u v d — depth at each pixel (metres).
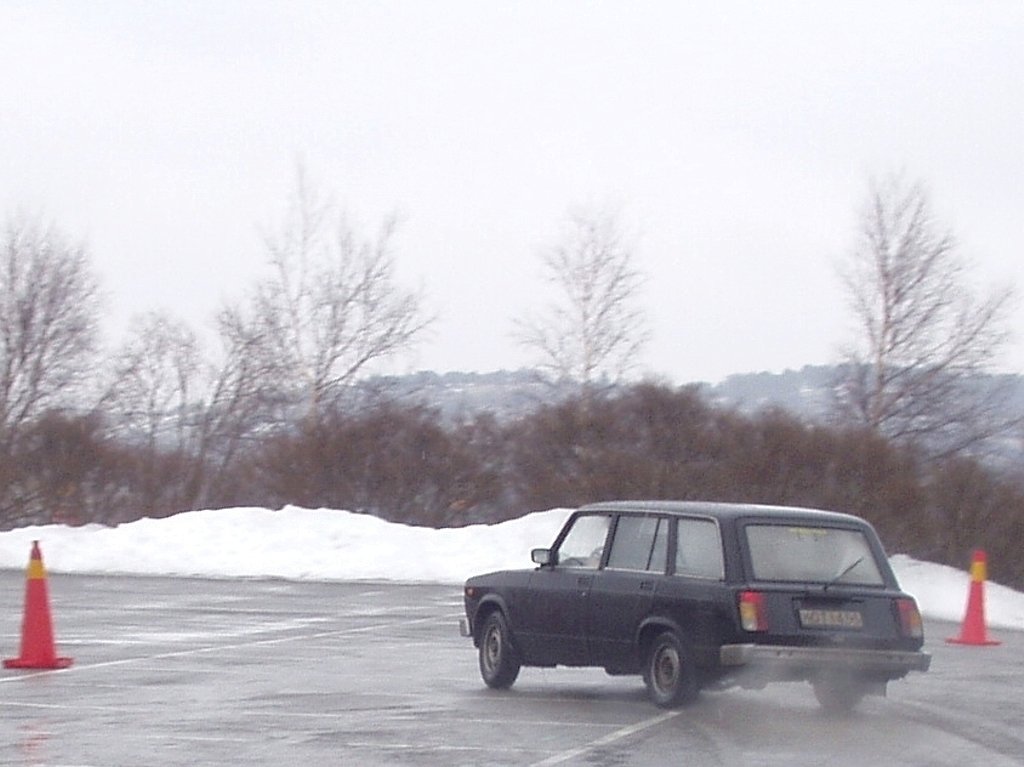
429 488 46.97
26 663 20.59
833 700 17.25
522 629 18.55
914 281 52.41
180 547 39.34
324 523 39.91
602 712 16.83
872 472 38.88
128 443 52.56
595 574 17.84
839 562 16.73
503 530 38.84
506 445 47.03
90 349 62.84
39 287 59.50
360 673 20.33
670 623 16.70
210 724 15.87
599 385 53.81
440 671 20.61
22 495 48.62
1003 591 34.44
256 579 36.62
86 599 30.91
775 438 40.44
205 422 61.47
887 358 52.03
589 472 42.94
